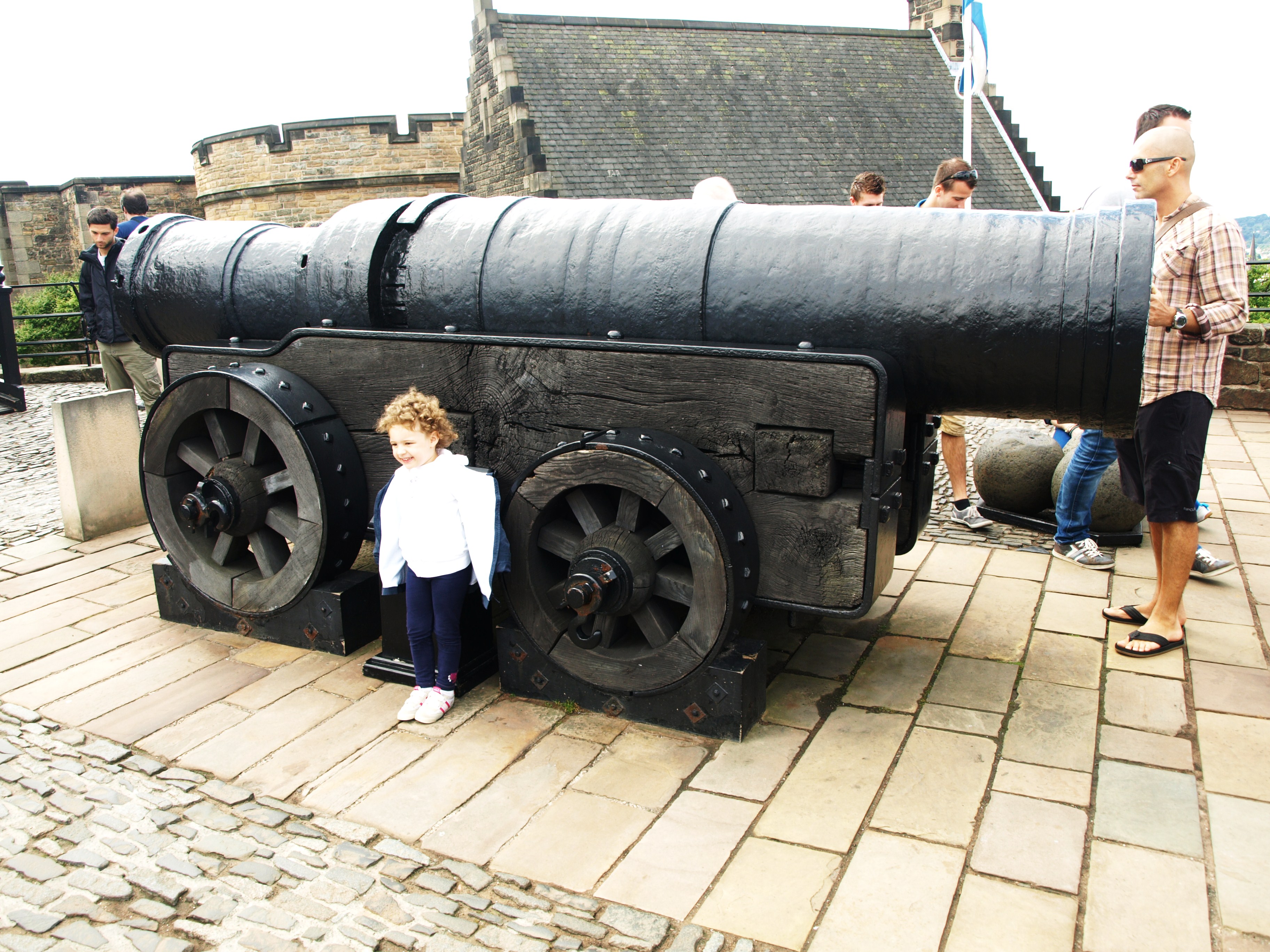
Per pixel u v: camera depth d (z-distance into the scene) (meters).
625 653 2.66
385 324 3.05
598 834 2.15
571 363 2.65
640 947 1.79
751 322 2.54
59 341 10.52
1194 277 2.82
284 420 2.95
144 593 3.79
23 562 4.20
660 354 2.52
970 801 2.24
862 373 2.29
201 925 1.87
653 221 2.72
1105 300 2.22
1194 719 2.62
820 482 2.41
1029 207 23.31
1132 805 2.21
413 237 3.03
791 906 1.89
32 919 1.88
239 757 2.52
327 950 1.79
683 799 2.28
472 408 2.84
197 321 3.46
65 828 2.19
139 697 2.88
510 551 2.70
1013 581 3.77
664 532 2.50
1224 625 3.25
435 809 2.26
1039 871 1.98
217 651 3.21
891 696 2.81
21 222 20.61
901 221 2.50
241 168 19.41
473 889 1.97
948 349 2.38
